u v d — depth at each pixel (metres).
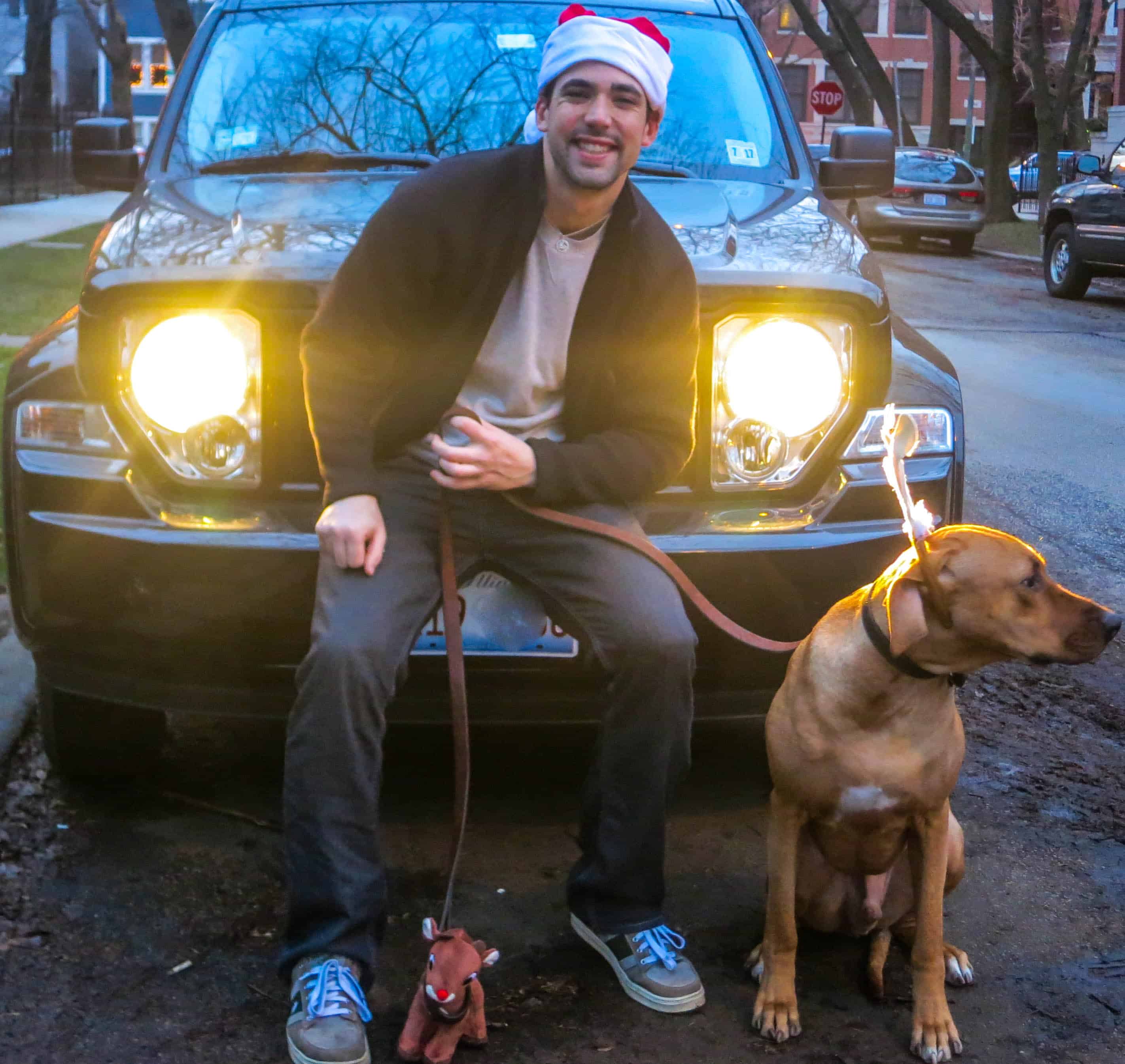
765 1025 2.63
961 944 2.96
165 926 2.93
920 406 3.20
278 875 3.15
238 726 3.96
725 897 3.14
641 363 2.79
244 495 3.00
